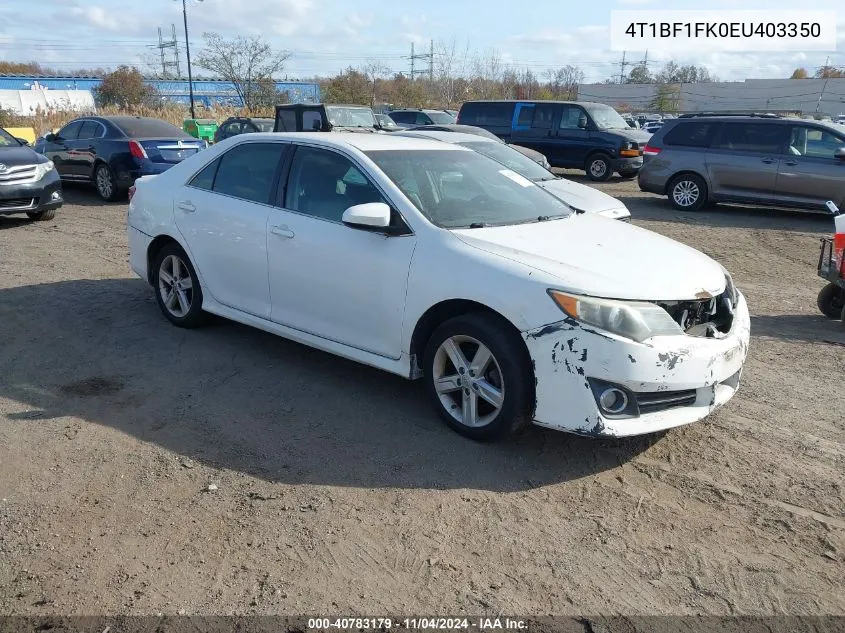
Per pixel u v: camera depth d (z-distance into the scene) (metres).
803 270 8.89
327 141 4.73
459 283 3.79
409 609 2.70
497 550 3.06
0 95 49.12
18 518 3.22
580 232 4.36
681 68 71.50
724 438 4.09
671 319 3.60
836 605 2.75
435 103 50.94
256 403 4.45
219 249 5.18
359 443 3.96
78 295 6.80
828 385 4.91
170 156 13.17
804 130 12.40
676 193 13.67
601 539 3.14
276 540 3.09
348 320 4.41
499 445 3.95
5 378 4.77
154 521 3.21
